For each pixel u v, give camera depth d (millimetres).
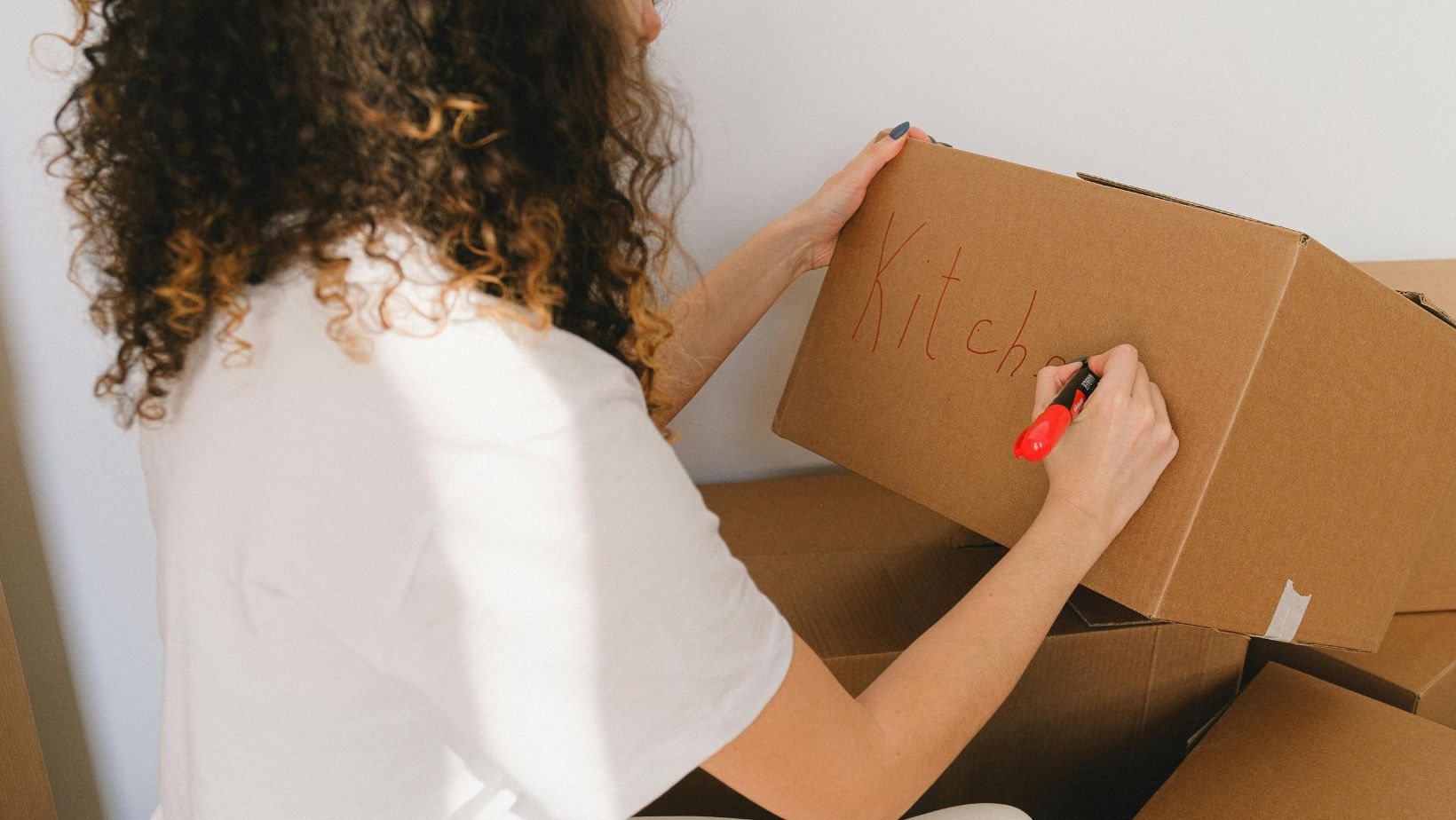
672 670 471
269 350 446
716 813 897
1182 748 956
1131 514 661
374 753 491
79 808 1178
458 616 440
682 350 884
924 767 572
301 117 433
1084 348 709
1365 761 802
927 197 823
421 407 433
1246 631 721
